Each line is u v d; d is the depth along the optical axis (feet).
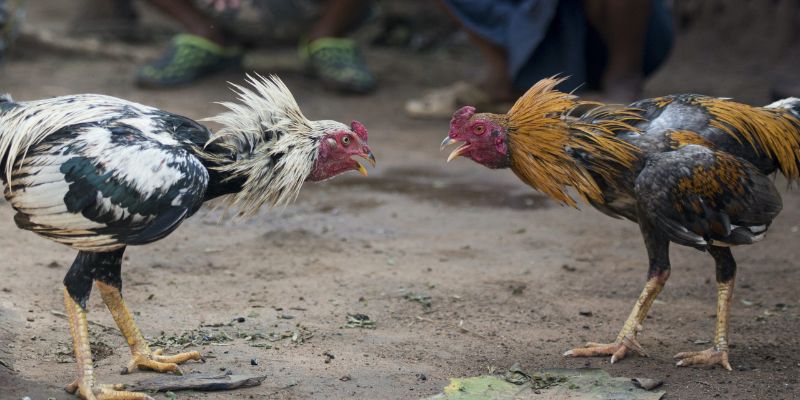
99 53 97.91
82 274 30.27
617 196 34.91
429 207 57.62
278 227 52.34
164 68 86.69
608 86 74.49
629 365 34.94
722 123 34.42
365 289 42.86
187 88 86.99
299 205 57.00
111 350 34.83
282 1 88.07
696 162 32.65
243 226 52.16
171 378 31.83
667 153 33.14
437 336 37.65
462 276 45.19
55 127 29.01
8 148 29.32
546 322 39.68
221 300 40.75
